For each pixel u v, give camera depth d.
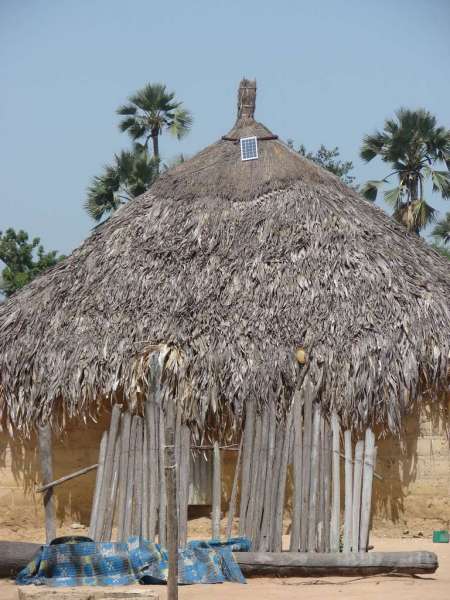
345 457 16.11
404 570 14.96
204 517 18.41
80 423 18.69
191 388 17.69
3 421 18.58
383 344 17.89
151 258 19.77
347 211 20.44
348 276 18.91
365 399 17.52
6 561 15.20
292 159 21.70
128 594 13.00
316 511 15.86
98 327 18.67
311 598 13.34
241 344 17.98
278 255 19.39
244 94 23.20
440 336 18.27
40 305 19.38
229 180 21.19
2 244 44.22
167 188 21.39
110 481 16.17
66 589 13.70
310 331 18.08
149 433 16.22
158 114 46.34
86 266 19.94
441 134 41.88
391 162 42.44
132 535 15.90
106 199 42.06
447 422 18.48
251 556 15.16
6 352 18.70
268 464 16.11
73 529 18.45
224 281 19.08
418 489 18.48
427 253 21.06
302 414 16.56
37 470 18.59
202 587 14.43
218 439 17.89
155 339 18.31
